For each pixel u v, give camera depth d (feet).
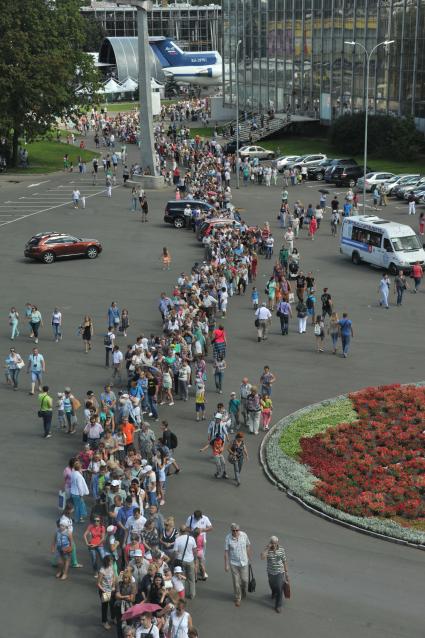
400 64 414.41
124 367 169.48
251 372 164.66
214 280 204.03
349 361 170.40
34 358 155.22
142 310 203.82
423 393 150.51
